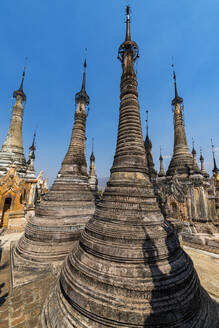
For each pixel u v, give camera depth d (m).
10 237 22.91
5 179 29.53
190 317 6.41
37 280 11.41
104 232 8.38
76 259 8.51
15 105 38.94
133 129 11.21
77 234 14.98
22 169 36.19
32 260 13.30
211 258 17.39
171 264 7.44
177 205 25.44
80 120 21.41
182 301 6.50
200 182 24.09
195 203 24.08
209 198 27.12
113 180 10.29
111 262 7.44
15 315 8.33
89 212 17.05
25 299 9.51
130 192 9.30
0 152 35.62
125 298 6.43
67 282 7.86
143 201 9.17
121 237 7.94
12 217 27.56
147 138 29.78
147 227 8.31
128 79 12.47
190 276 7.51
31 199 36.16
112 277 6.92
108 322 6.17
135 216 8.57
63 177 18.27
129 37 13.28
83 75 22.84
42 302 9.27
